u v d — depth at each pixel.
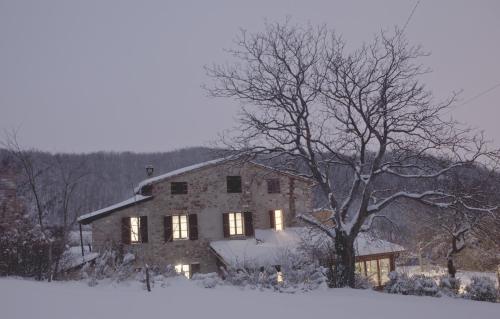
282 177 26.98
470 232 24.16
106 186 63.91
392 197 15.60
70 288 10.14
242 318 6.77
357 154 16.86
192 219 25.25
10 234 16.06
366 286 16.02
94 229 23.78
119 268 15.48
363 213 15.47
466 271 30.88
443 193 15.07
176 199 25.20
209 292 10.68
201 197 25.61
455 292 13.54
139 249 24.09
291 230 25.69
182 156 81.88
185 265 24.73
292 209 26.59
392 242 26.27
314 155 16.66
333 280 14.85
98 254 20.64
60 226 17.80
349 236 15.43
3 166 18.58
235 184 26.33
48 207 19.77
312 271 15.08
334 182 18.94
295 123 16.11
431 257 30.14
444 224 24.22
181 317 6.63
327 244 16.52
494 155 14.73
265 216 26.41
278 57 16.73
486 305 10.05
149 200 24.75
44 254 15.16
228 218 25.75
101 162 78.69
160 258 24.36
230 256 21.44
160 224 24.73
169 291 10.82
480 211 15.30
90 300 7.93
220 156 17.25
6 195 18.34
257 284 13.86
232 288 12.75
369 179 15.41
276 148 16.58
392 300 10.50
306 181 26.05
